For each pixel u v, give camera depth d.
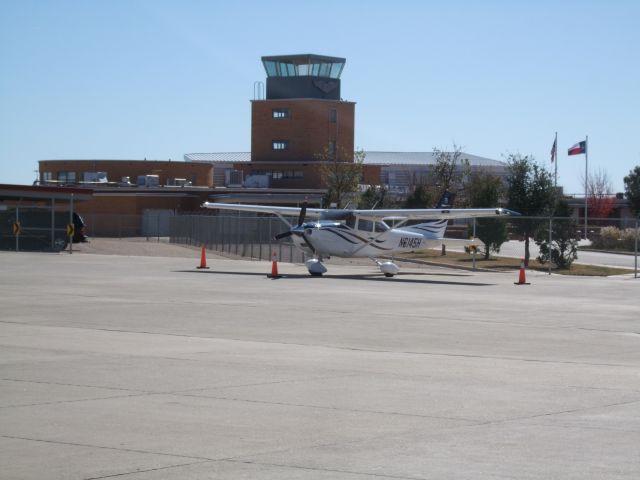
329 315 19.80
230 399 10.22
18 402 9.86
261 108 90.06
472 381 11.75
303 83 90.19
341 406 9.92
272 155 89.88
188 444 8.10
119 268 35.25
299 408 9.77
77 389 10.66
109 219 75.62
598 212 102.12
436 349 14.94
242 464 7.46
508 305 23.09
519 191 46.53
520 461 7.64
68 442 8.12
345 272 36.25
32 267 35.06
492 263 44.72
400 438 8.45
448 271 39.66
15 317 18.33
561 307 22.84
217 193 78.31
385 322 18.75
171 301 22.19
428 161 114.81
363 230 34.66
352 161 88.00
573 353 14.77
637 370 13.00
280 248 45.06
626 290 29.02
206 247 55.53
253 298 23.42
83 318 18.31
